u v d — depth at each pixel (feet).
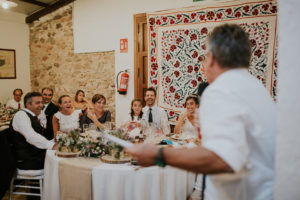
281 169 2.03
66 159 6.24
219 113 2.22
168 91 11.96
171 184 5.69
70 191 5.88
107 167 5.60
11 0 15.01
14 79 17.21
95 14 14.44
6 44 16.62
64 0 15.26
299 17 1.91
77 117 10.11
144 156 2.43
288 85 1.97
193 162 2.17
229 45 2.54
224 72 2.63
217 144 2.09
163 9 11.98
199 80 11.06
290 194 2.01
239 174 2.48
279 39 1.98
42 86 17.48
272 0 9.18
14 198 9.14
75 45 15.48
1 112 13.28
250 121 2.30
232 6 10.02
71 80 15.90
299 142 1.95
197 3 10.93
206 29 10.69
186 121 9.23
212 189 2.78
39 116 11.50
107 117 10.38
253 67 9.81
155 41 12.10
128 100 13.66
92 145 6.38
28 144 7.91
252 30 9.70
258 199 2.48
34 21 17.33
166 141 7.07
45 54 17.03
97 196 5.55
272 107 2.52
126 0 13.20
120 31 13.58
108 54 14.19
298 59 1.93
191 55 11.18
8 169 7.53
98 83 14.75
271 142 2.42
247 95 2.34
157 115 10.61
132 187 5.52
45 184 6.80
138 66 13.16
